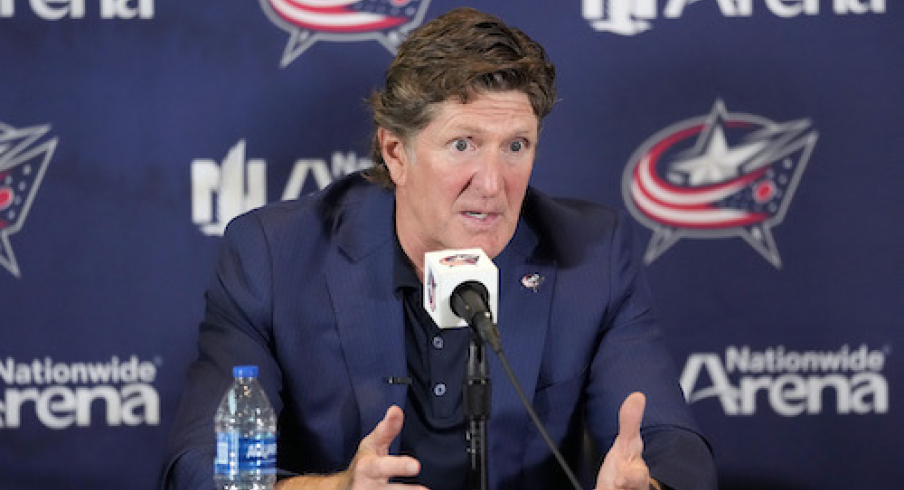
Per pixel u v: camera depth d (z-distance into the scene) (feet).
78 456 38.45
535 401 28.66
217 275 29.63
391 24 37.91
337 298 28.55
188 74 37.73
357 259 28.84
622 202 38.63
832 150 38.55
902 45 38.29
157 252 38.11
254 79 37.86
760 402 39.27
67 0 37.35
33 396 38.17
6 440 38.17
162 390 38.52
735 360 39.09
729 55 38.22
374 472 22.36
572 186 38.50
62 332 38.11
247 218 30.19
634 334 29.50
